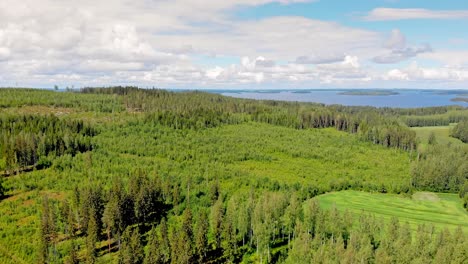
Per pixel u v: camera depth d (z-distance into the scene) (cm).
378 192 14812
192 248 8481
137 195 10325
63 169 13525
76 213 10119
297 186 13788
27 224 9950
